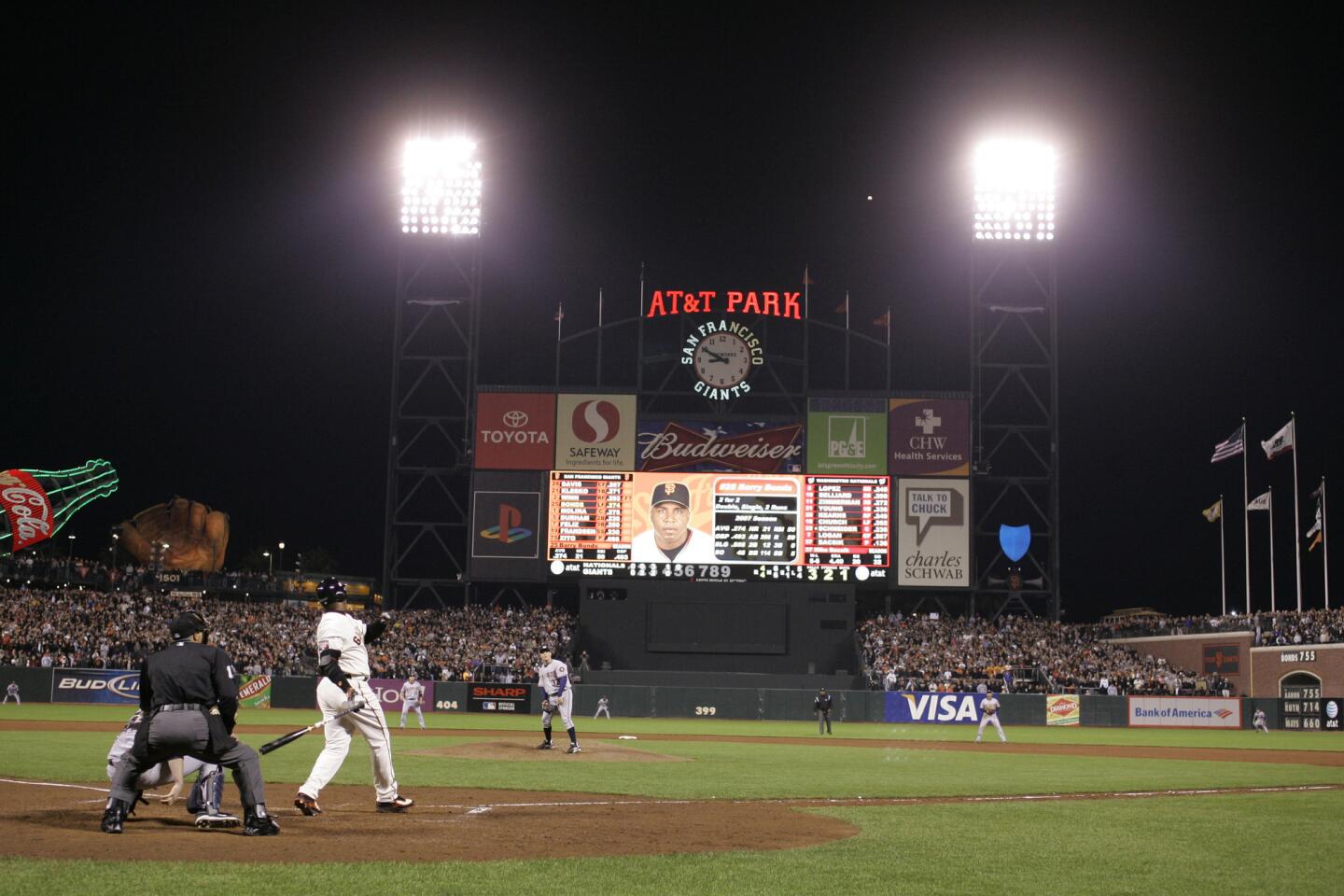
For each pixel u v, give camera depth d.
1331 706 53.09
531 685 54.62
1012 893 9.30
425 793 16.31
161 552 88.88
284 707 53.19
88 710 47.50
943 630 62.03
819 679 56.16
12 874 8.84
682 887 9.20
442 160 63.03
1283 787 21.03
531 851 10.80
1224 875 10.37
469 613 63.12
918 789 19.20
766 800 16.89
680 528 58.69
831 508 58.75
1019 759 29.06
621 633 58.12
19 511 69.50
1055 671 58.41
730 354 60.81
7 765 19.50
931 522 58.97
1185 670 66.94
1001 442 61.12
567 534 59.09
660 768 22.77
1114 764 27.14
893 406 59.78
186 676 11.09
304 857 9.99
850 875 9.95
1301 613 62.06
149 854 9.91
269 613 65.94
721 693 53.94
